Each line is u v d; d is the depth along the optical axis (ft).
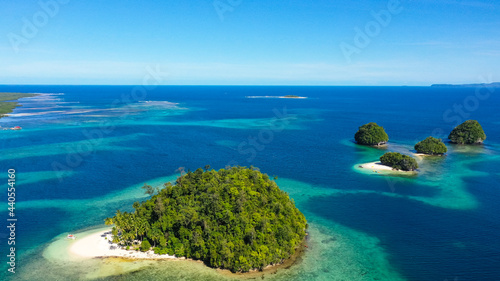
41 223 236.22
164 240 193.26
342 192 308.81
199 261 187.42
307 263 190.19
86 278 171.01
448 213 260.62
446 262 193.06
